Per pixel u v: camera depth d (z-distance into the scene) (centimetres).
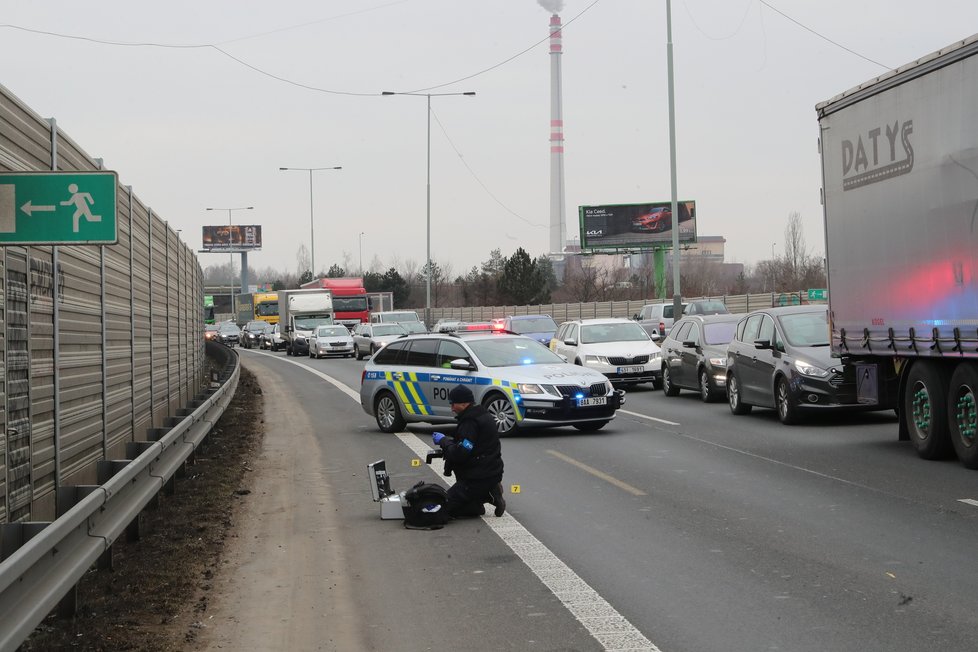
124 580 843
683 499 1152
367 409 2020
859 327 1507
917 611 698
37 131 980
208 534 1030
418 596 786
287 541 1005
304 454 1681
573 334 2827
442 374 1875
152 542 993
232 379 2412
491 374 1798
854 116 1500
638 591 776
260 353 6750
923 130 1315
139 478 930
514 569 860
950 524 973
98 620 729
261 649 666
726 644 642
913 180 1342
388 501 1101
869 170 1459
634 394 2681
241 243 17588
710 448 1561
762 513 1056
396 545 972
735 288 10138
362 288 6912
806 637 650
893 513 1034
